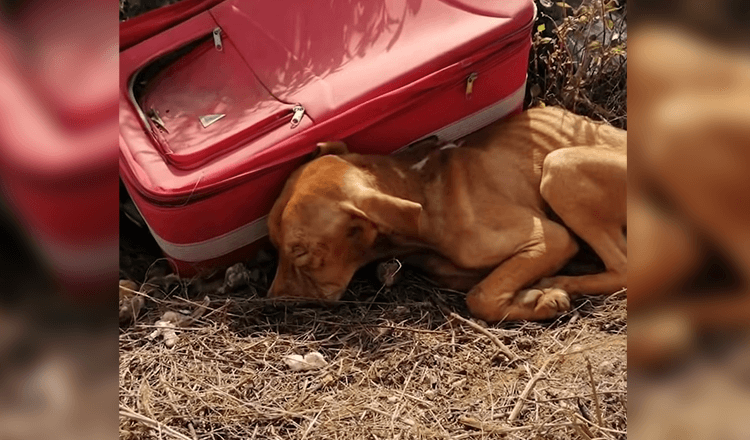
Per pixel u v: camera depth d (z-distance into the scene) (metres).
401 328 0.88
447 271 0.95
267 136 0.94
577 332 0.86
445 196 0.94
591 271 0.97
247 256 0.98
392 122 0.96
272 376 0.82
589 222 0.92
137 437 0.72
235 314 0.91
